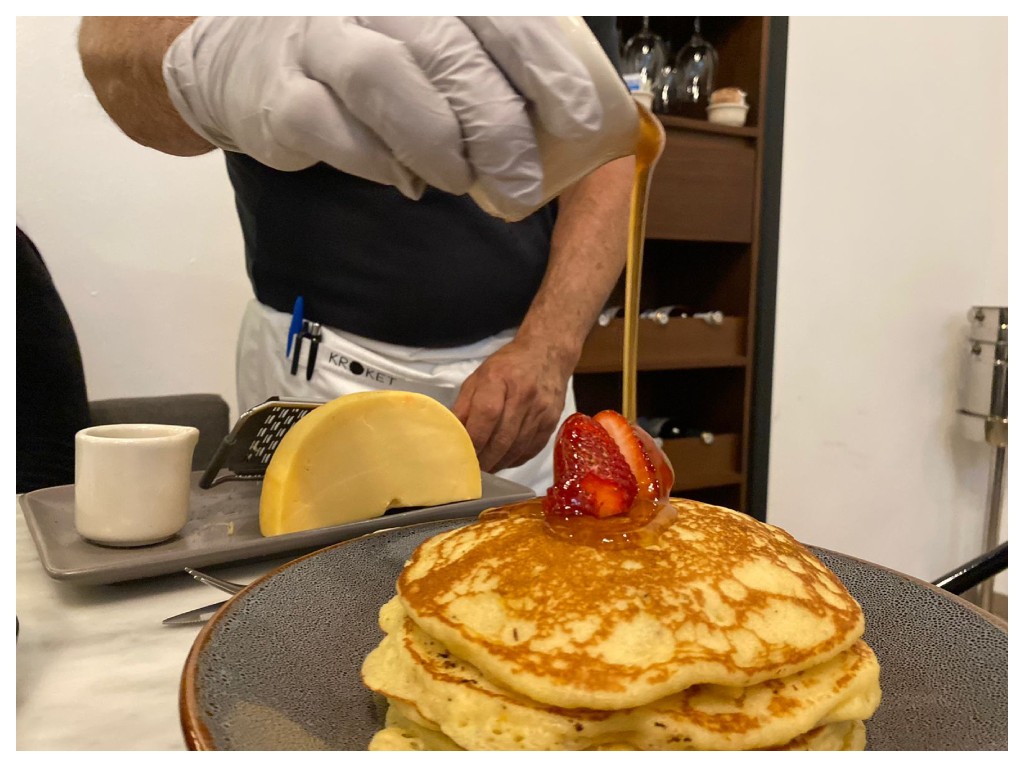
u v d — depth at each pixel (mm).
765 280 2984
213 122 1069
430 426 1300
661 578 693
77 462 1084
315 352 1821
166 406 2283
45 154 2332
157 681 756
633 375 1114
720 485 3049
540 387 1734
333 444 1183
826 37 2967
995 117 3494
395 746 618
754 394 3057
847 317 3244
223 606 754
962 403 3615
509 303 1952
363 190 1731
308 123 888
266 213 1806
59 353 1839
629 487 785
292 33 915
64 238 2398
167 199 2537
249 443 1294
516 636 656
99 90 1475
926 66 3232
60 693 727
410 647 712
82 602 963
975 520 3803
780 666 635
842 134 3080
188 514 1149
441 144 879
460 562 764
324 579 855
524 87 880
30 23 2242
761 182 2922
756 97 2873
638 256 1078
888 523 3537
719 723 618
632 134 939
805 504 3283
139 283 2539
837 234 3148
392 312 1837
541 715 626
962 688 686
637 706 627
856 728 672
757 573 732
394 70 836
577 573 698
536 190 926
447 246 1805
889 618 807
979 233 3559
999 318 3131
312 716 639
